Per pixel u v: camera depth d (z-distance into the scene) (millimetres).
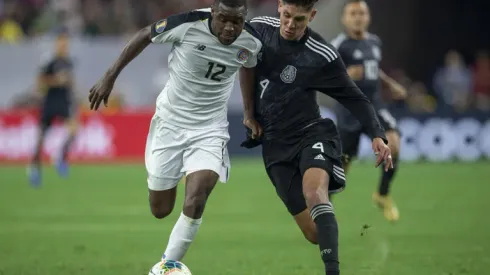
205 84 21719
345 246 31812
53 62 58156
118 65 21422
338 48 35094
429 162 72688
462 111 73375
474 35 92688
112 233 35781
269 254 30109
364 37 35250
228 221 39844
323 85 22359
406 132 72188
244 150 75812
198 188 21469
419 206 45250
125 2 89188
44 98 58125
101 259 28922
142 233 35812
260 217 41312
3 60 75562
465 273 25688
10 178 62281
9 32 84875
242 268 27062
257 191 53438
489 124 73500
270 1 90250
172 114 22188
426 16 90750
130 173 65188
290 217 41250
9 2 87938
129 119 74312
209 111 22156
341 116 35000
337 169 22047
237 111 75375
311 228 22500
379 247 31312
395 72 79812
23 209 44438
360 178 61062
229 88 22312
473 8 91750
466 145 73312
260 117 23047
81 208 44812
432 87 91000
